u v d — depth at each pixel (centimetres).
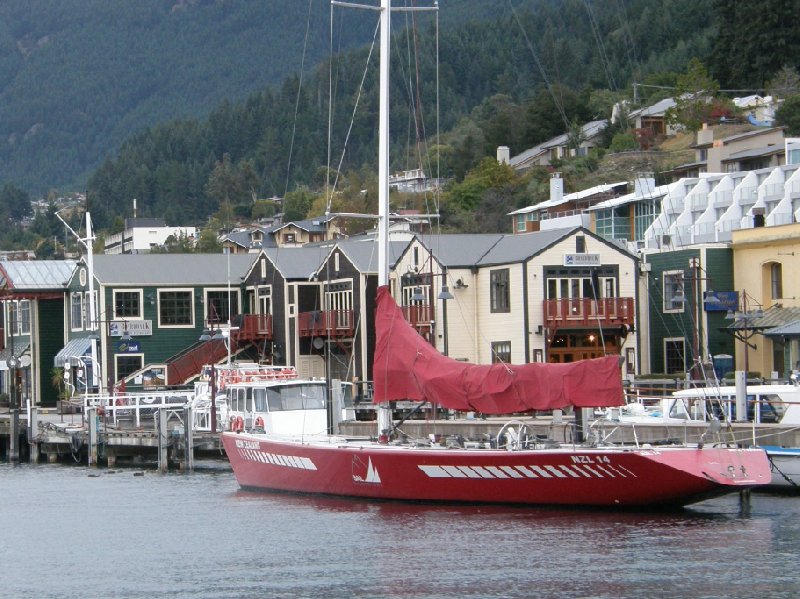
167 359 10819
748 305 8919
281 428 6675
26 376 11900
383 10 5594
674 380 7700
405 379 5262
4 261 11944
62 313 11788
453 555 4647
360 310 9788
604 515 5184
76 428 8756
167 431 7756
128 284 10750
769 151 14100
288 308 10419
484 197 18350
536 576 4319
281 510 5750
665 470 4922
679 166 15862
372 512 5512
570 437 5672
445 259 9294
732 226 11044
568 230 8962
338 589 4269
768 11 18750
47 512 6150
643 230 12512
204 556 4856
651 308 9262
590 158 18488
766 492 5725
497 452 5247
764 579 4219
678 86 18738
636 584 4191
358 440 6097
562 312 8800
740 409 6009
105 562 4853
